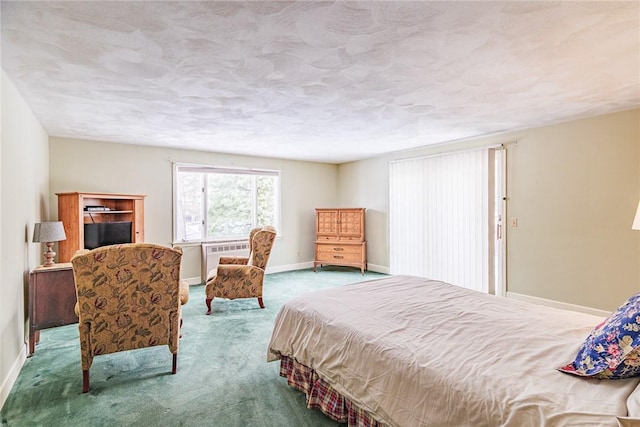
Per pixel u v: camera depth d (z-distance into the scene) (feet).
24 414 6.24
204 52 6.54
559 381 3.85
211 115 11.00
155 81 8.00
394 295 7.63
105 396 6.85
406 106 10.19
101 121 11.59
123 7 4.97
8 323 7.29
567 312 6.42
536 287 13.01
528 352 4.60
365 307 6.69
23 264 8.97
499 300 7.25
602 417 3.18
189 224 17.66
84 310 6.88
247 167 19.27
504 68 7.42
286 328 7.14
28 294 9.40
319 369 5.92
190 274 17.38
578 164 11.79
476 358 4.47
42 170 12.22
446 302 7.07
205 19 5.35
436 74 7.73
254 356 8.80
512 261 13.73
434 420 4.07
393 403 4.58
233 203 19.15
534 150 12.97
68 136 13.89
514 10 5.17
